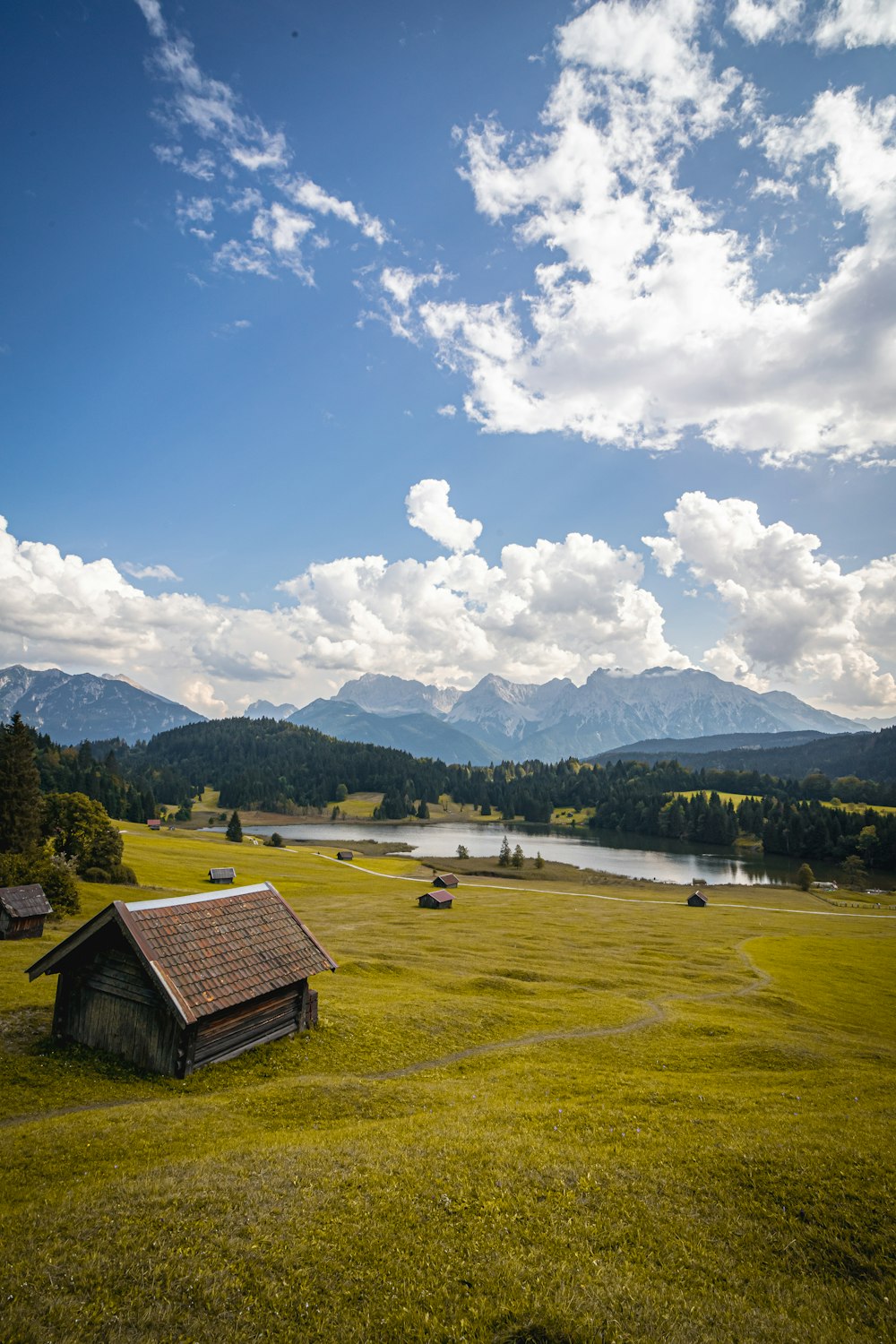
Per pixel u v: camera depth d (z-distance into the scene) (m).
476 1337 11.09
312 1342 10.88
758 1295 12.82
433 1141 19.03
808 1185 16.45
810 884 147.12
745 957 68.50
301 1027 31.25
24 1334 10.64
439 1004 39.84
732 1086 27.56
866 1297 12.94
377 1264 12.85
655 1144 19.19
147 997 25.97
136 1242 13.27
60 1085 23.86
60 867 67.62
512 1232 14.17
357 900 101.38
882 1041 42.50
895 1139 19.55
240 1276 12.36
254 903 32.34
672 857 198.88
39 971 26.89
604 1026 39.41
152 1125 20.44
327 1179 16.09
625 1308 11.97
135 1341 10.70
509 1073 29.27
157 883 93.62
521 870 156.25
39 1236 13.44
